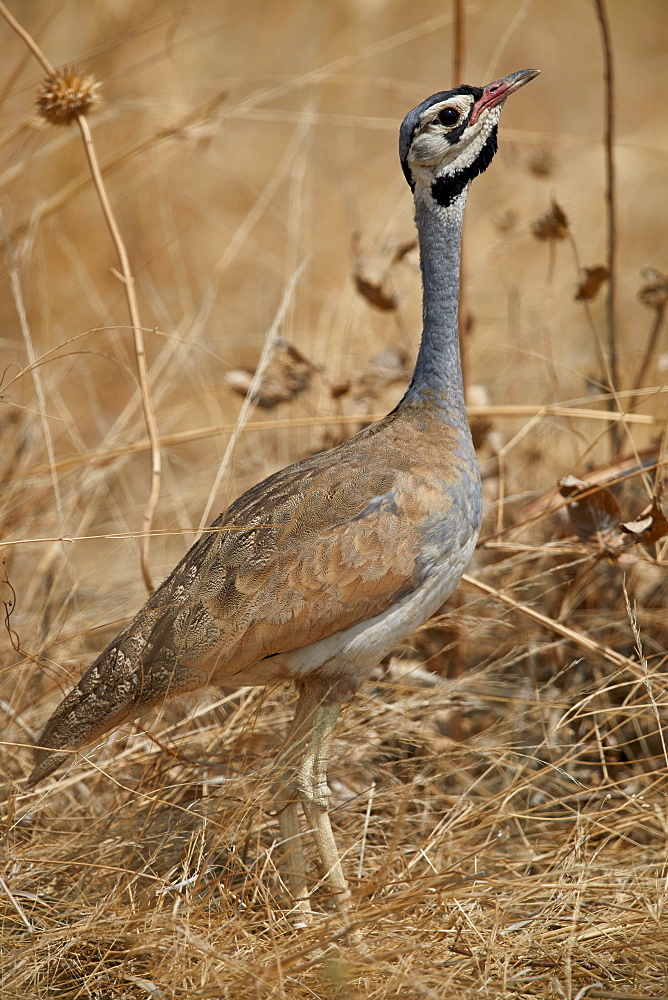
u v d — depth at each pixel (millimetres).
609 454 11055
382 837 8164
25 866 7387
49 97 8383
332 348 12430
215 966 6332
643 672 8383
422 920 6625
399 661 9281
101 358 14031
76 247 15289
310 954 6441
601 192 17047
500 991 6289
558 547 9125
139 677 7113
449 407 7723
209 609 7020
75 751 7164
